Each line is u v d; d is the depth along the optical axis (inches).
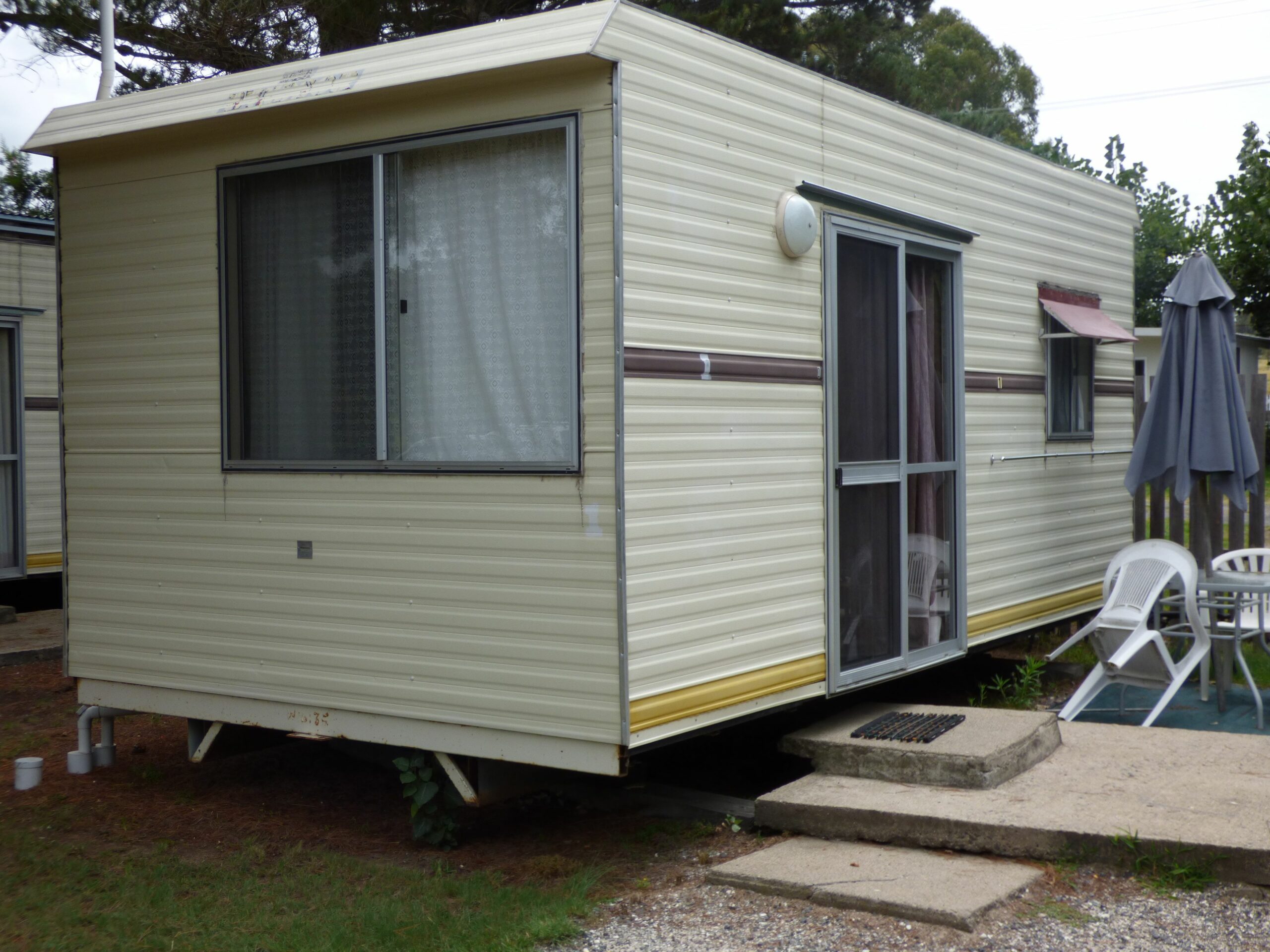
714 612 169.2
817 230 189.5
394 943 136.6
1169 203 1060.5
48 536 373.4
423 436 172.1
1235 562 271.7
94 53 413.4
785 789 172.6
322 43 419.5
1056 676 272.7
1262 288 594.2
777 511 182.1
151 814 193.6
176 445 195.3
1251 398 291.3
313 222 181.2
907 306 220.7
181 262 193.3
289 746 236.4
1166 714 237.6
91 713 217.2
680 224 163.0
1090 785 166.4
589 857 168.7
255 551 187.2
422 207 171.3
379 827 186.5
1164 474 253.3
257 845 176.1
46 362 372.8
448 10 428.1
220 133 187.8
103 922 145.9
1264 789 160.6
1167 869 141.1
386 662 174.1
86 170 203.8
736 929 135.4
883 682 208.1
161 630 198.4
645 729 156.3
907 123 218.2
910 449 221.1
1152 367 928.9
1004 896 137.2
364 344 176.7
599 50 149.0
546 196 161.2
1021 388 259.8
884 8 560.7
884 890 139.2
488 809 195.9
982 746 172.9
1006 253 253.3
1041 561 267.1
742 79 175.6
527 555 161.0
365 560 175.6
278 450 185.5
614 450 153.8
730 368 172.4
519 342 163.8
